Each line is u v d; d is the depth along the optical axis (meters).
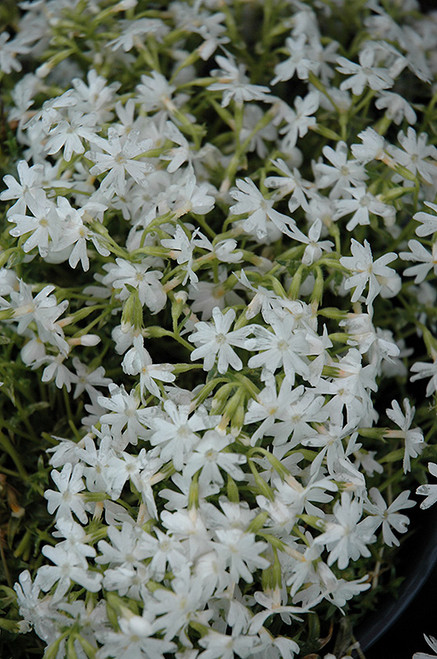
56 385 0.45
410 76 0.50
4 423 0.44
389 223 0.45
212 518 0.39
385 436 0.43
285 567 0.40
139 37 0.47
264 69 0.50
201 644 0.39
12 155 0.47
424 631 0.47
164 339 0.45
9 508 0.45
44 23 0.48
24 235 0.42
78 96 0.45
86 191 0.44
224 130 0.50
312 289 0.43
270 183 0.44
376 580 0.44
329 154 0.45
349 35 0.52
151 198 0.44
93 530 0.40
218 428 0.39
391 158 0.45
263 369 0.40
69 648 0.39
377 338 0.42
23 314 0.41
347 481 0.40
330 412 0.40
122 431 0.42
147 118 0.45
